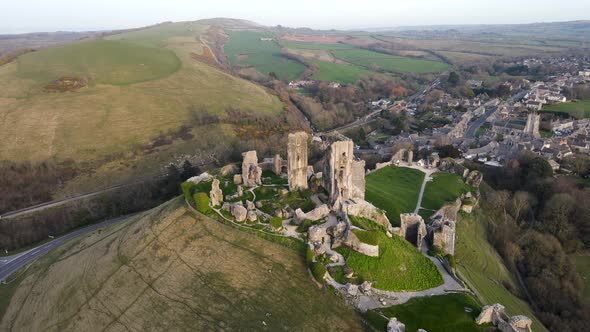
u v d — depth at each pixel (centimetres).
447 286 6969
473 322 6075
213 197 9006
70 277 8338
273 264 7275
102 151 15388
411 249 8019
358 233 7350
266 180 10394
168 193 13700
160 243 8275
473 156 16575
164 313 6725
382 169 14588
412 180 13575
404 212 10800
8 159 13988
